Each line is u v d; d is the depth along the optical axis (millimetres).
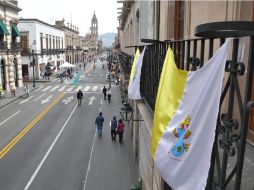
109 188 12805
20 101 32062
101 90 40000
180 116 2957
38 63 52781
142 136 10789
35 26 51344
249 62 2152
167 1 7258
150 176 7727
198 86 2682
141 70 8484
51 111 27078
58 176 13812
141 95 8805
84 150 17234
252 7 3971
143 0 13016
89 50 145375
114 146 18016
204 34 2188
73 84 45719
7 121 23500
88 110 27672
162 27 8125
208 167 2461
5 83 37031
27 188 12633
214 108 2398
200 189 2527
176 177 2898
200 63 2959
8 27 37719
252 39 2123
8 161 15406
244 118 2186
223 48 2324
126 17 28969
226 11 4242
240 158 2266
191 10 5945
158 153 3234
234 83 2309
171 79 3262
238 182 2307
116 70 48750
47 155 16328
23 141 18578
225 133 2434
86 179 13578
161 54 5262
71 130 21125
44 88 41875
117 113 26562
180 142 2850
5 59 36625
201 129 2537
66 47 82875
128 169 14688
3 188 12602
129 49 24609
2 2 35156
